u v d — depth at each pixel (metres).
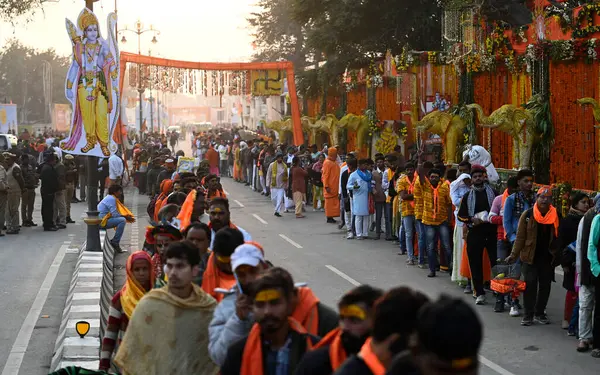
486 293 13.12
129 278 6.63
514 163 21.53
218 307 5.39
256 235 20.36
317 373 4.07
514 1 26.59
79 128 16.08
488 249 12.35
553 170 21.42
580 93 20.77
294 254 17.27
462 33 25.25
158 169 30.23
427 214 14.28
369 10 34.53
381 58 35.47
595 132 20.44
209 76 34.19
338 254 17.16
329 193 22.39
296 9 36.69
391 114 32.09
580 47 20.27
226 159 42.41
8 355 10.08
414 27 34.34
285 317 4.41
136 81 33.09
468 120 24.69
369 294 4.00
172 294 5.81
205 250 6.90
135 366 5.75
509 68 23.27
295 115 35.97
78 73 16.14
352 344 4.00
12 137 45.94
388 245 18.31
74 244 18.75
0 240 19.47
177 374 5.73
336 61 36.12
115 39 16.41
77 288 12.25
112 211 17.25
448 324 2.74
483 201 12.34
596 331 9.51
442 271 14.99
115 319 6.67
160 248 7.48
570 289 10.42
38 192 33.09
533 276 10.96
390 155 18.98
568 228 10.32
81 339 9.42
